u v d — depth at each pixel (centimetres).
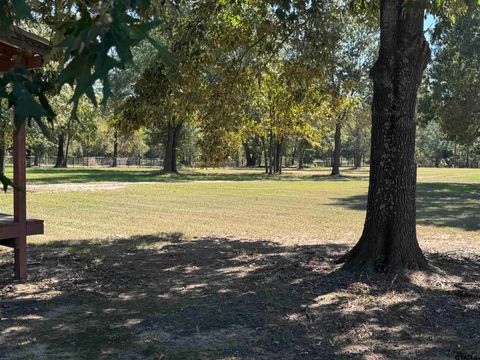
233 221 1402
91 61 174
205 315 545
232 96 969
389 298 590
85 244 1000
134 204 1794
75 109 170
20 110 181
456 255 865
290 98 1042
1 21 195
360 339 479
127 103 847
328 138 7219
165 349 454
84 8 204
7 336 489
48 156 6969
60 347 461
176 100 917
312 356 439
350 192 2452
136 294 631
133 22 184
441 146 9844
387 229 679
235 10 947
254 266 770
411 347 461
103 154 8738
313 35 921
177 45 852
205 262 813
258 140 5516
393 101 672
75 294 633
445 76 2958
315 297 599
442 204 1905
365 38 3781
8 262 820
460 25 2730
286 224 1351
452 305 572
